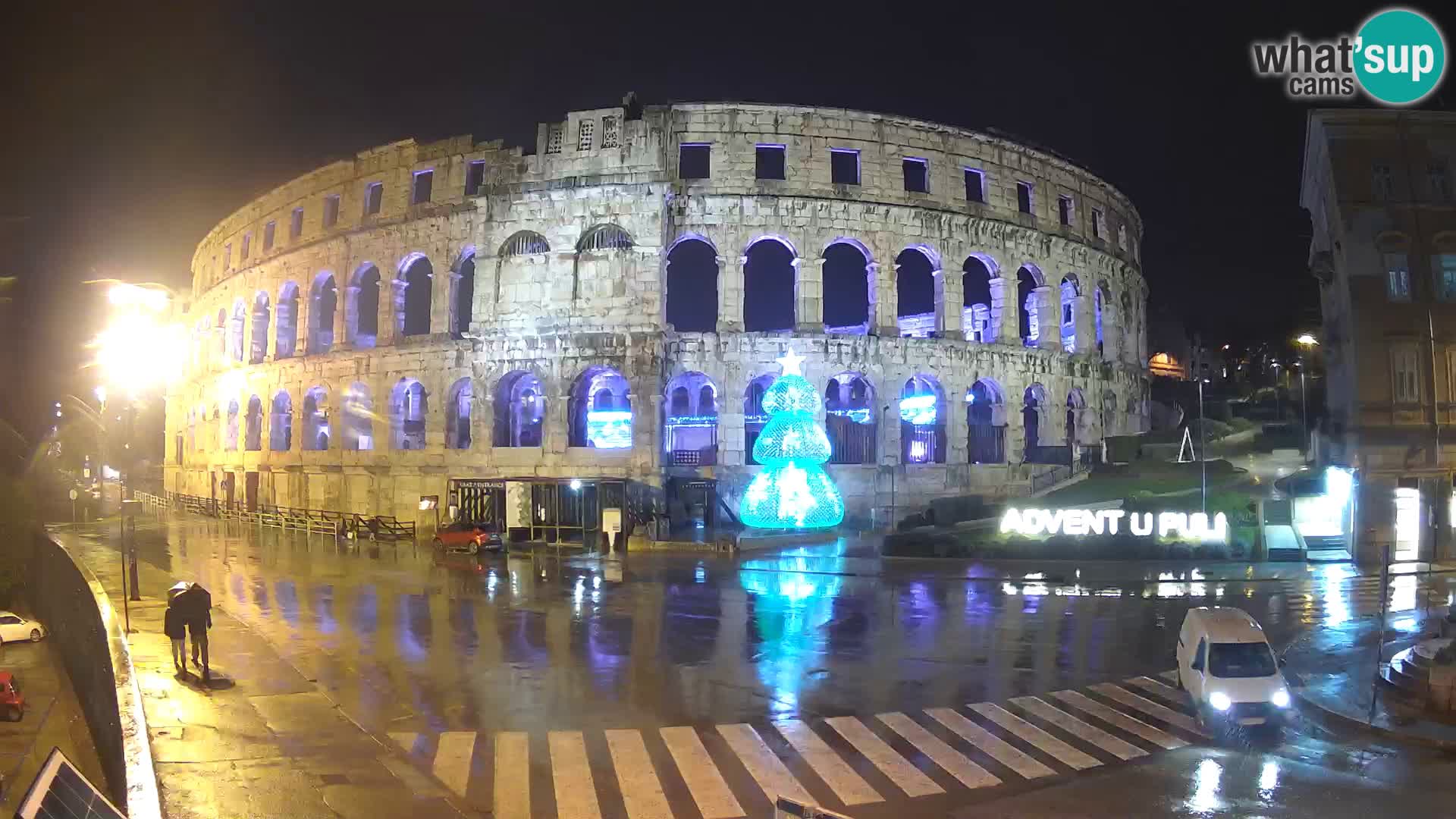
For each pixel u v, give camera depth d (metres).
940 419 67.19
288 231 80.62
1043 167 73.31
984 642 29.59
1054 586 41.06
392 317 70.88
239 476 84.31
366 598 37.62
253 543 60.59
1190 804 16.67
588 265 63.06
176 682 23.06
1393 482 48.41
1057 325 73.06
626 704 22.47
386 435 70.19
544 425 63.25
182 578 42.72
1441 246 49.84
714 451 64.12
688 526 59.88
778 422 58.84
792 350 62.97
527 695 23.20
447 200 67.81
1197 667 21.98
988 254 69.44
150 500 104.00
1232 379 107.38
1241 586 41.09
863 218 65.19
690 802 16.42
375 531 63.50
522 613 34.31
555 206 63.91
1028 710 22.38
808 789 17.09
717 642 29.45
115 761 20.88
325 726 19.75
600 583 42.16
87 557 50.53
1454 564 47.38
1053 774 18.11
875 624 32.47
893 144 66.31
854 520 63.47
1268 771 18.50
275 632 30.70
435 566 48.50
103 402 109.31
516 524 59.50
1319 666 26.70
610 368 62.38
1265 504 51.41
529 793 16.75
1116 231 81.38
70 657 42.12
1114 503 55.25
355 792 15.91
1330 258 53.66
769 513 58.84
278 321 81.44
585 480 58.16
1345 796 17.17
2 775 27.25
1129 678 25.42
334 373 73.81
